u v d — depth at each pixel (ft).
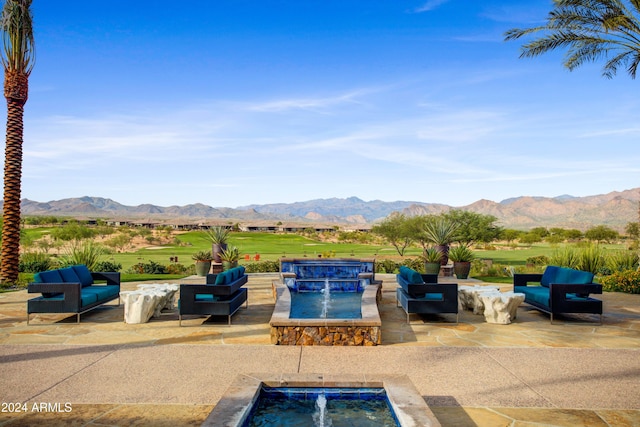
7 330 25.08
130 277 53.31
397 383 13.78
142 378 17.06
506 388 16.24
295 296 38.01
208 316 29.58
